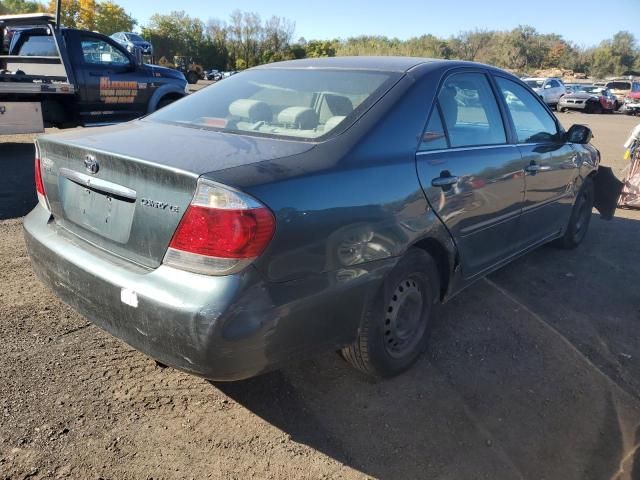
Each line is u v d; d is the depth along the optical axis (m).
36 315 3.39
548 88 31.77
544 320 3.76
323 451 2.41
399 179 2.64
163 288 2.12
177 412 2.59
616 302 4.13
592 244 5.60
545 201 4.24
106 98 9.70
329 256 2.30
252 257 2.05
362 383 2.91
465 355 3.24
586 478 2.32
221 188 2.04
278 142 2.55
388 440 2.49
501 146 3.57
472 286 4.31
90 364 2.91
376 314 2.65
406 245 2.68
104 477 2.18
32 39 9.75
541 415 2.72
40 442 2.33
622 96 35.28
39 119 8.94
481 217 3.31
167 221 2.16
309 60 3.58
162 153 2.33
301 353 2.30
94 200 2.50
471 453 2.44
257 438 2.46
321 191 2.28
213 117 3.03
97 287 2.34
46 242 2.70
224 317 2.00
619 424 2.68
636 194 7.15
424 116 2.93
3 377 2.74
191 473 2.23
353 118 2.69
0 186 6.67
